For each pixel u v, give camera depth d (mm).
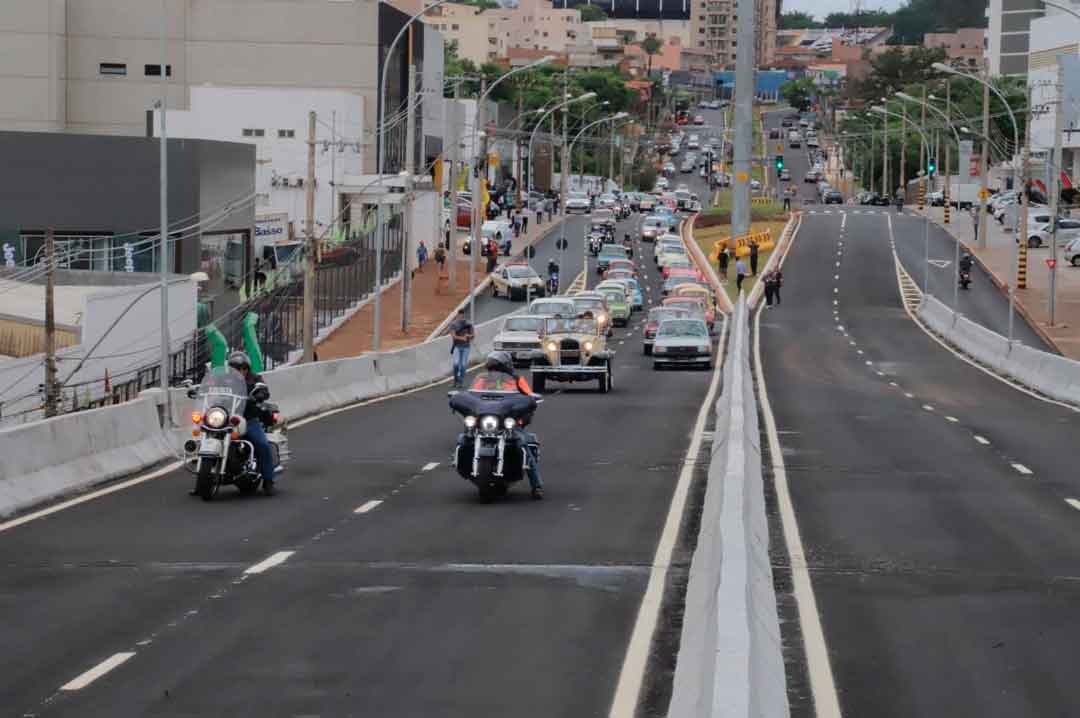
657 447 40312
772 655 14492
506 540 25000
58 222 103062
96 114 159375
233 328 75250
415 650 17109
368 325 104938
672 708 13898
